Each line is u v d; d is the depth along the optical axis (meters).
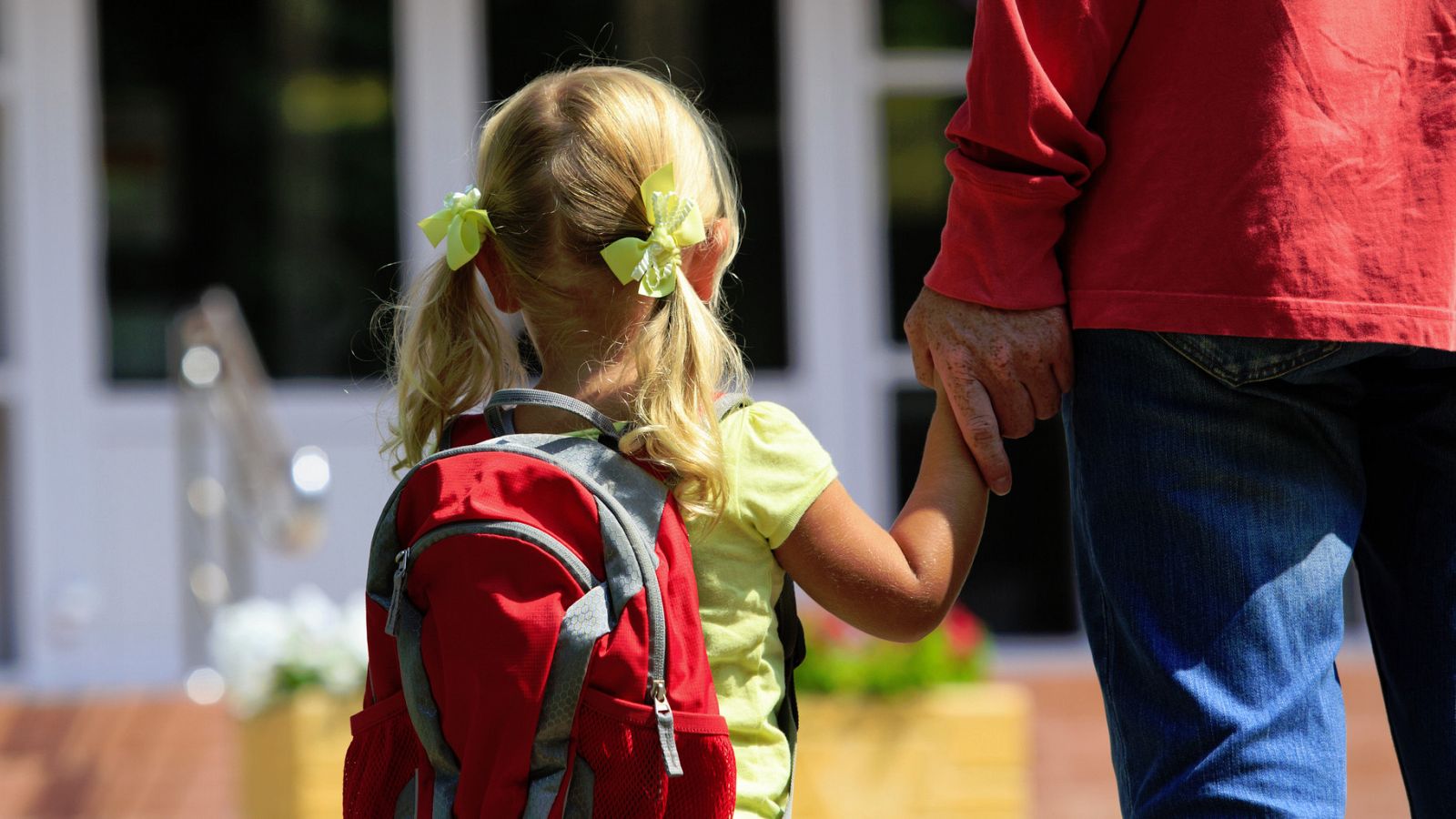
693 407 3.94
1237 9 4.04
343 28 14.47
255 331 14.41
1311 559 4.09
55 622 14.20
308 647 9.75
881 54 14.88
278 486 11.51
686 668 3.73
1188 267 4.05
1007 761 9.74
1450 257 4.07
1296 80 4.00
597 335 4.10
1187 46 4.10
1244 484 4.09
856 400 14.91
